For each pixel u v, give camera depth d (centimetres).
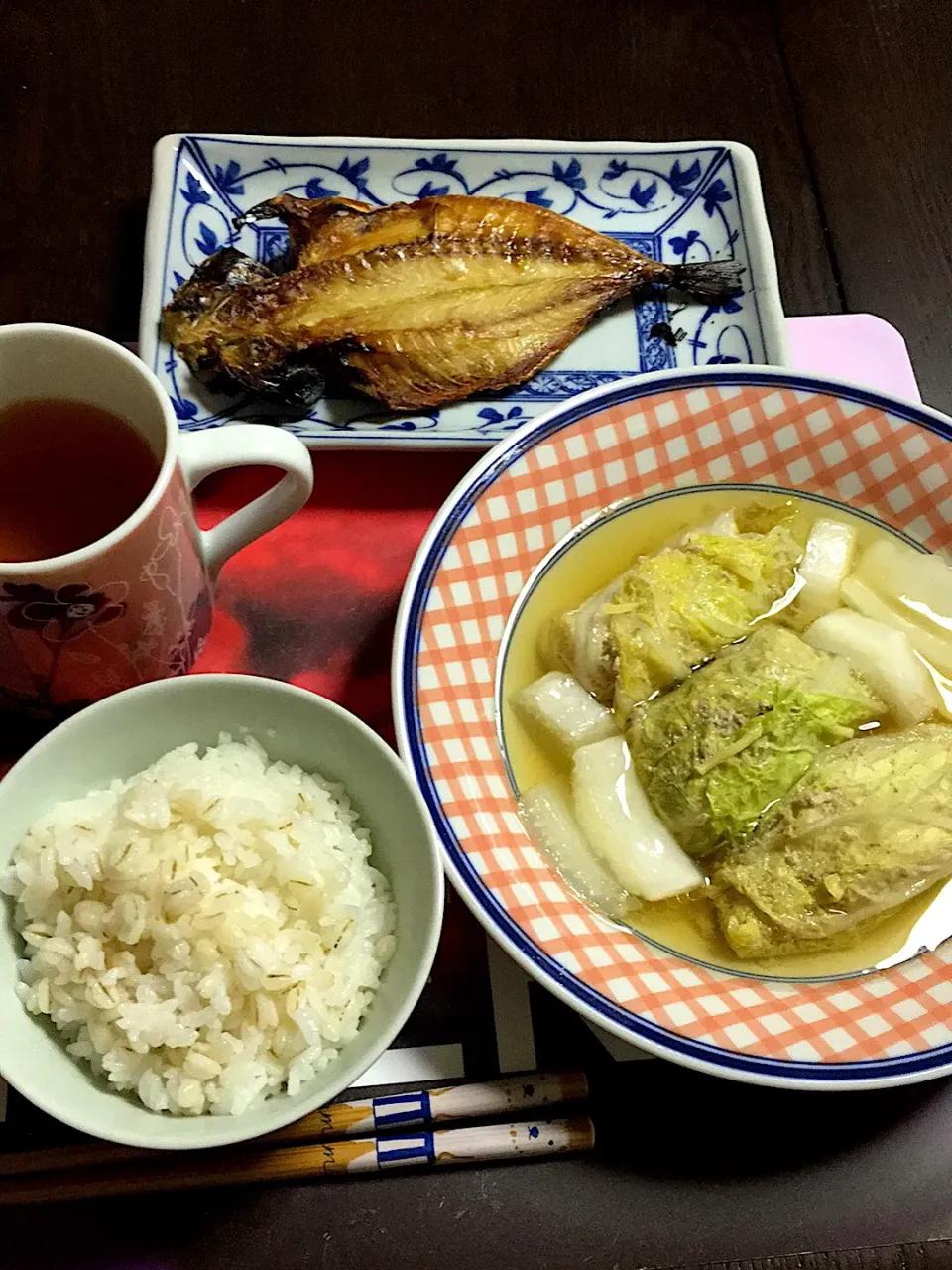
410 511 39
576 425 36
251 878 28
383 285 41
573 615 36
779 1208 30
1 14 47
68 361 28
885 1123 31
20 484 29
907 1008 30
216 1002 26
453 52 49
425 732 31
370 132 47
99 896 27
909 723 36
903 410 37
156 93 46
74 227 43
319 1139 29
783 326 43
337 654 36
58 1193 28
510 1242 29
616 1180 30
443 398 41
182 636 32
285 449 29
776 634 36
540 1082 30
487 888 29
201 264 42
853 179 48
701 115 49
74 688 31
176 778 28
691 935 33
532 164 46
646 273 43
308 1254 28
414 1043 31
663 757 34
